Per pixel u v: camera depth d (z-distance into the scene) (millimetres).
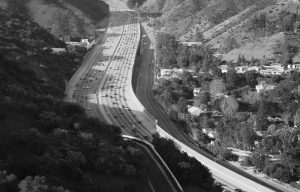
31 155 82188
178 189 98750
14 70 150000
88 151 94000
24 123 97500
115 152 98500
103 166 90250
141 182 93500
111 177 88938
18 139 85625
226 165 151750
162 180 102812
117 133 122312
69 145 92188
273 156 157000
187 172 109188
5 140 85375
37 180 69250
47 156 81562
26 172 75375
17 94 113938
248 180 132125
